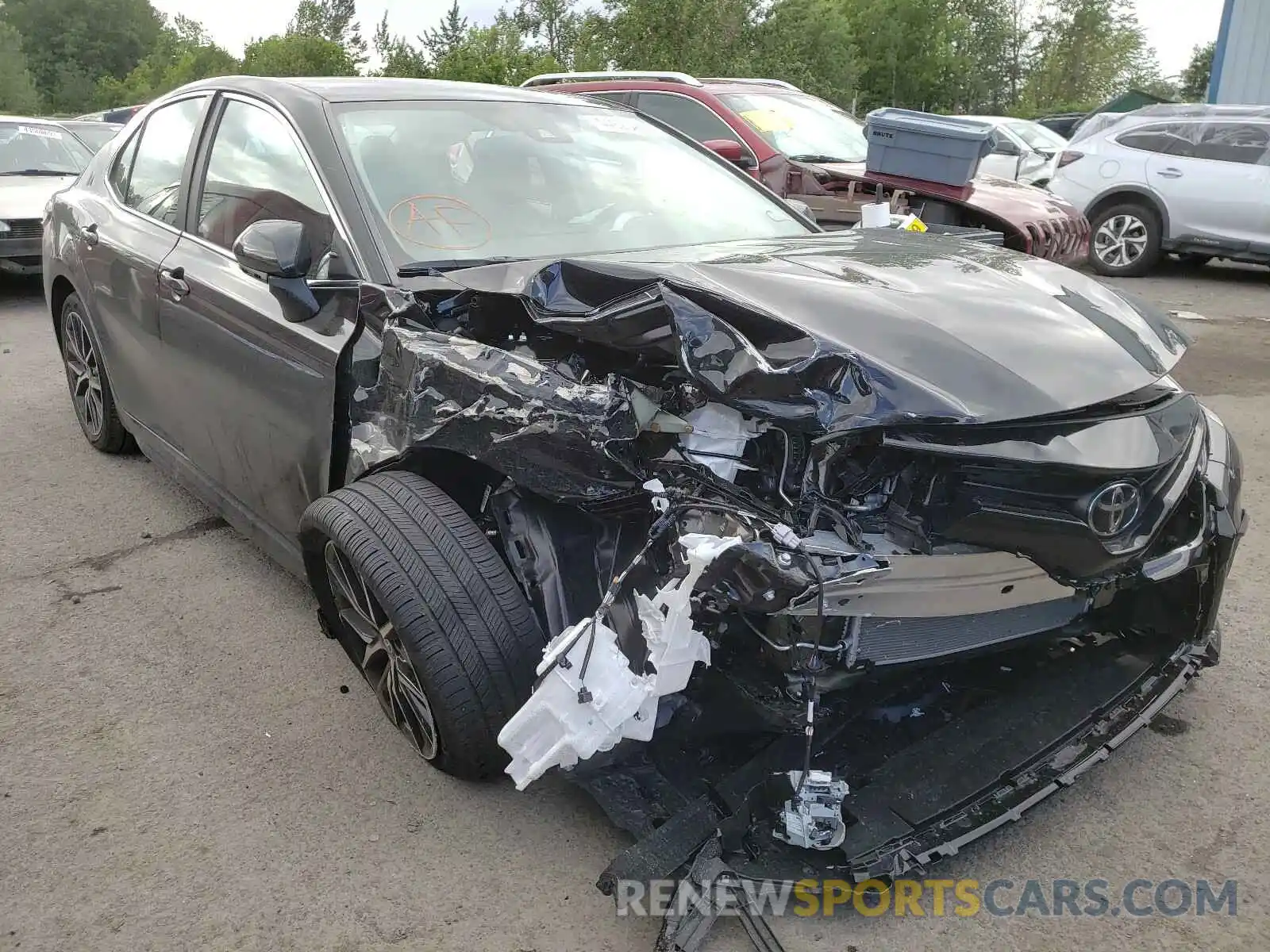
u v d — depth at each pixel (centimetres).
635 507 230
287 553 330
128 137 459
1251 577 391
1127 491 226
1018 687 272
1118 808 263
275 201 327
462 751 246
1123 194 1087
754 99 862
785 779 220
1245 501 464
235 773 277
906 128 722
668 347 227
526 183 331
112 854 247
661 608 208
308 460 297
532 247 306
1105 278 1114
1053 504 221
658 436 229
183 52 6259
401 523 246
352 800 265
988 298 248
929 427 211
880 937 222
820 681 227
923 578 221
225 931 224
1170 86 5834
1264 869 242
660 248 310
